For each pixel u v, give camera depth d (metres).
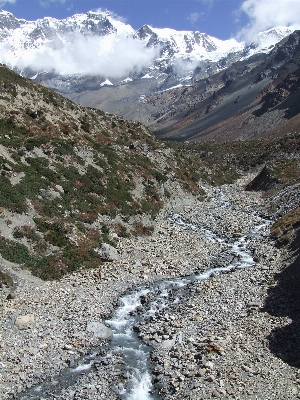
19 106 56.28
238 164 129.50
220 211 66.62
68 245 38.03
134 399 20.50
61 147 51.53
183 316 28.88
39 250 35.47
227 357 23.06
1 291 29.52
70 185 46.31
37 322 26.84
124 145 70.62
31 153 46.97
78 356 24.16
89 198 46.84
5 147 44.59
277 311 28.73
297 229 44.94
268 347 24.16
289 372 21.70
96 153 57.31
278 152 127.69
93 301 31.03
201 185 86.12
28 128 52.12
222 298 31.67
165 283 35.66
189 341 25.20
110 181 53.34
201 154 146.50
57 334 25.97
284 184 80.19
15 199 38.03
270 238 48.34
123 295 32.88
